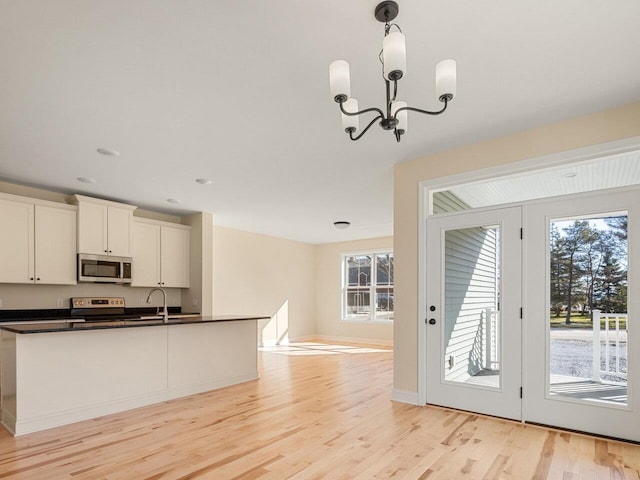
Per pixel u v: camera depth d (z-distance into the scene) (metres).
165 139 3.43
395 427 3.19
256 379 5.05
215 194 5.29
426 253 3.90
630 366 2.85
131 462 2.55
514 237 3.41
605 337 2.97
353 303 9.41
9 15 1.87
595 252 3.05
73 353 3.40
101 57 2.23
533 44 2.15
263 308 8.48
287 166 4.19
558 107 2.91
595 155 3.00
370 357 6.86
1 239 4.37
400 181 4.10
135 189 5.00
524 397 3.27
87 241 5.03
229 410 3.69
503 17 1.93
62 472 2.40
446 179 3.76
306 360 6.54
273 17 1.92
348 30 2.02
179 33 2.03
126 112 2.91
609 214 3.01
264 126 3.19
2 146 3.52
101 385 3.56
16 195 4.62
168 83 2.52
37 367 3.18
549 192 4.79
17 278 4.46
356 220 7.09
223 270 7.69
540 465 2.49
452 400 3.65
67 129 3.18
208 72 2.40
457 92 2.68
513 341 3.36
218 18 1.92
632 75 2.47
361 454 2.67
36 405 3.15
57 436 3.01
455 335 3.68
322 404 3.88
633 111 2.87
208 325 4.55
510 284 3.40
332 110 2.92
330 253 9.82
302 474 2.38
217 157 3.90
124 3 1.81
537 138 3.26
